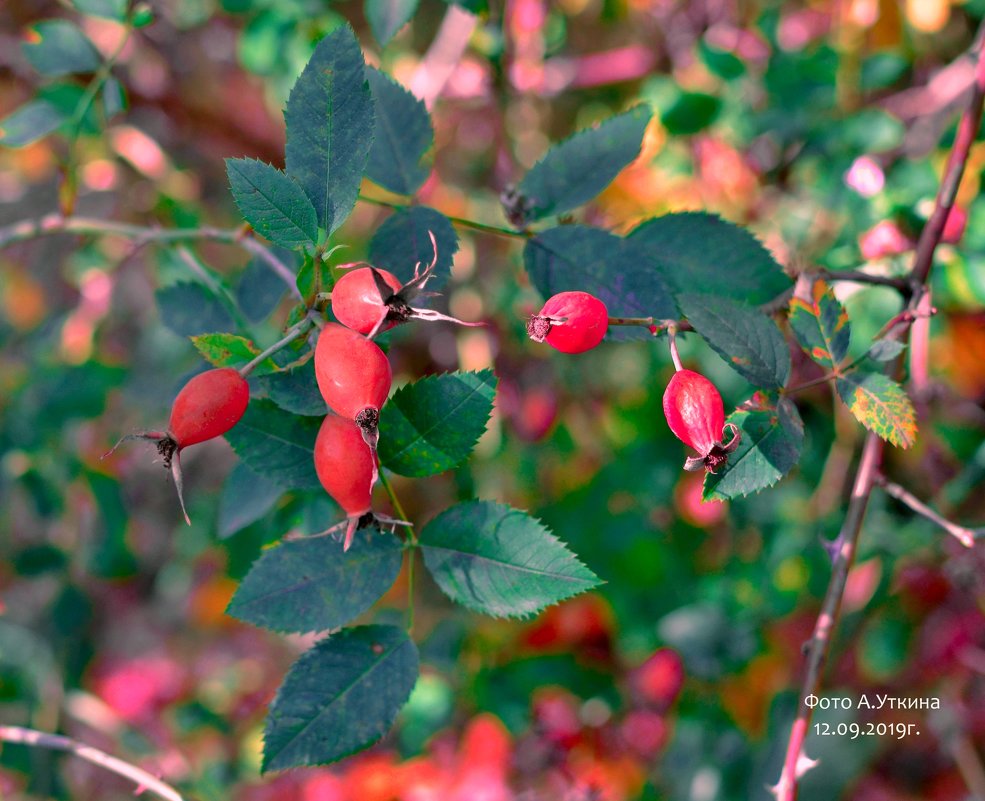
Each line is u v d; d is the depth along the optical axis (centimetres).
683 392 45
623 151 50
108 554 82
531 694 75
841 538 50
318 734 45
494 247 83
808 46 75
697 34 82
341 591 46
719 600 76
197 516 90
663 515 80
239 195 44
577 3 85
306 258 44
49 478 77
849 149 69
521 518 46
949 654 73
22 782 78
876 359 46
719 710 74
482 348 82
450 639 79
